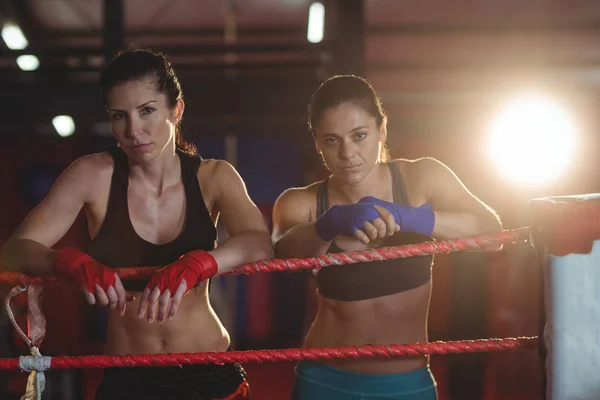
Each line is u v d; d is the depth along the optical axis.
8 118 6.39
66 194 1.83
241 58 8.03
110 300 1.53
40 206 1.83
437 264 8.07
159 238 1.87
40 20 7.96
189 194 1.89
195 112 6.36
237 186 1.91
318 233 1.76
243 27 7.96
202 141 7.96
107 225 1.85
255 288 8.82
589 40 7.82
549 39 7.89
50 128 7.23
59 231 1.83
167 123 1.77
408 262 1.96
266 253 1.75
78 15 8.01
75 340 8.21
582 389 1.48
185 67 6.58
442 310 8.05
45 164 8.27
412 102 6.75
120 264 1.85
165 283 1.52
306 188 2.10
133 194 1.87
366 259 1.66
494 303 6.49
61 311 8.22
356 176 1.89
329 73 6.13
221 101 6.33
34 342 1.72
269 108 6.32
